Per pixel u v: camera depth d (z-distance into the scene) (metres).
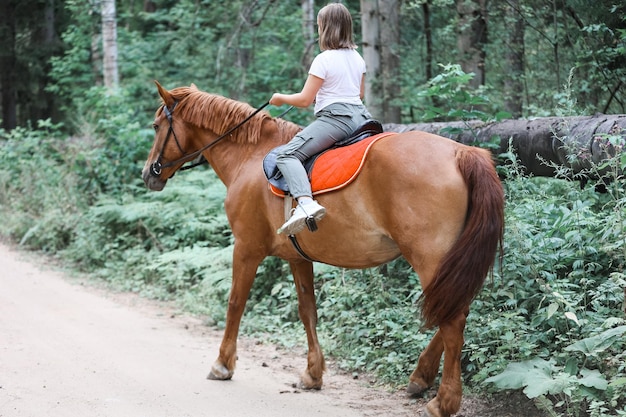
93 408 5.11
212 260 8.76
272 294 7.61
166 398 5.40
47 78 22.41
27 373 5.88
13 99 22.88
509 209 5.69
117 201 11.70
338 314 6.94
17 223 13.39
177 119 6.17
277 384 5.87
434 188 4.52
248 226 5.65
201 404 5.29
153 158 6.29
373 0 10.66
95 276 10.56
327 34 5.17
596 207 6.18
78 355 6.48
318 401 5.43
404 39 13.18
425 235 4.54
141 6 21.50
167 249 10.34
